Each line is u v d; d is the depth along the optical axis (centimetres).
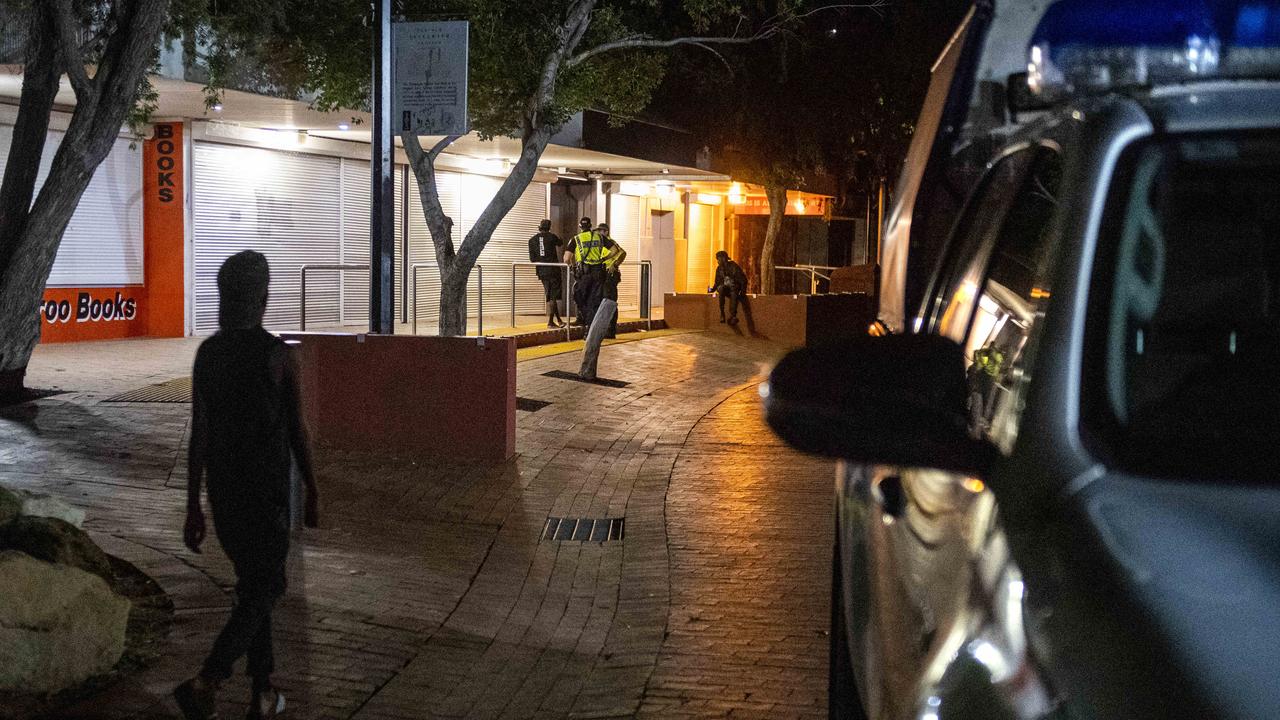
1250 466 190
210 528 806
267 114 1870
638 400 1574
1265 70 246
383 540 842
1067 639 166
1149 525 174
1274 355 206
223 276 481
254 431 473
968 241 373
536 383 1619
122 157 1928
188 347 1820
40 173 1777
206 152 2002
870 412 202
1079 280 218
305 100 1680
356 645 623
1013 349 260
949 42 480
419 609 691
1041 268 244
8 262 1242
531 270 2811
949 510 222
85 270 1880
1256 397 201
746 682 583
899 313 448
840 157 2852
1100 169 229
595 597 736
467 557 813
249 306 482
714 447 1262
